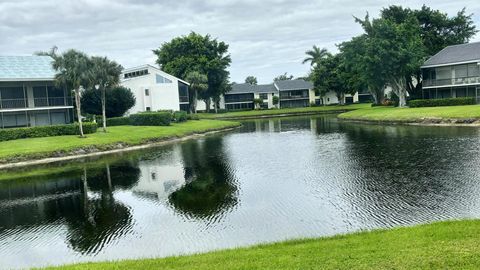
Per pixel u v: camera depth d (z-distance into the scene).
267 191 19.42
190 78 87.69
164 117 58.56
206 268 8.99
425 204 15.54
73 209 18.52
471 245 8.88
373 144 33.12
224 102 121.12
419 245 9.27
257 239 13.33
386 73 66.31
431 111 52.38
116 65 48.75
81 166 31.19
